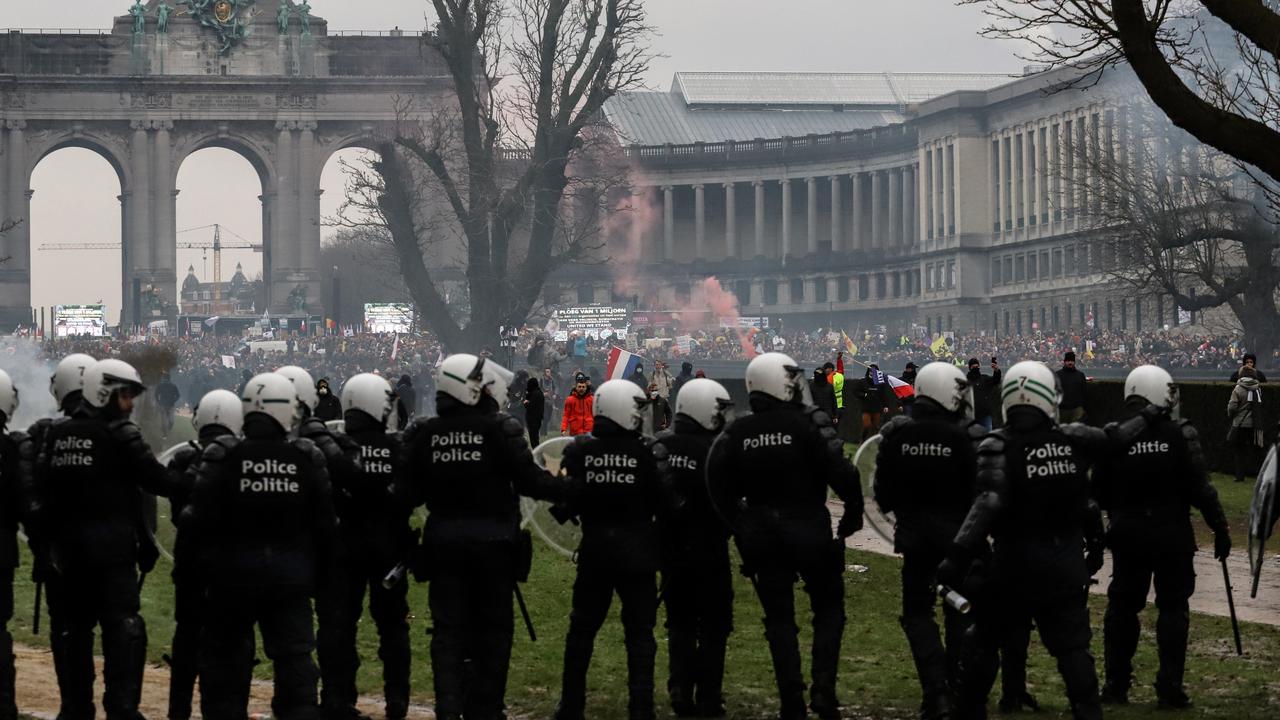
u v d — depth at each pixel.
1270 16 22.89
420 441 13.95
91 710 14.23
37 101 170.88
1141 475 15.02
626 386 14.30
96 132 173.12
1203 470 14.91
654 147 176.25
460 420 13.90
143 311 166.12
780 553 14.30
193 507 12.69
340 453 14.57
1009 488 12.90
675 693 15.51
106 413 13.82
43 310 149.50
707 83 190.00
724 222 182.12
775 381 14.48
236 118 173.38
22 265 171.38
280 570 12.71
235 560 12.67
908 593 14.58
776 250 179.25
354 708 15.31
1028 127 138.00
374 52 177.00
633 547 14.22
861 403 52.50
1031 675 17.19
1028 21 25.66
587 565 14.34
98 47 173.50
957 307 146.25
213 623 12.83
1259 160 22.20
